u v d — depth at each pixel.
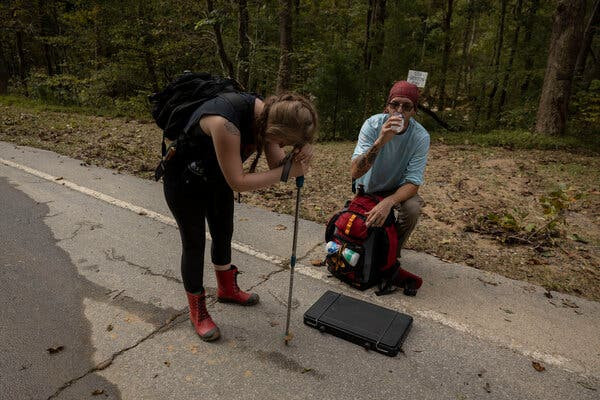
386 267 3.04
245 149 2.21
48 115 10.21
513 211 4.68
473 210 4.69
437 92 15.15
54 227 3.97
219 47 11.03
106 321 2.69
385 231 3.00
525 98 12.46
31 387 2.16
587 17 11.99
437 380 2.29
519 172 6.29
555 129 8.73
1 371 2.26
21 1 16.66
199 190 2.30
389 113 3.01
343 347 2.54
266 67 11.36
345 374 2.32
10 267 3.28
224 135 1.99
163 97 2.23
